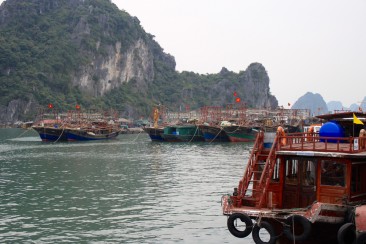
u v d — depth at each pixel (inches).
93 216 989.2
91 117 5280.5
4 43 7455.7
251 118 4320.9
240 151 2568.9
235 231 647.1
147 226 906.7
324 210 603.2
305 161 673.6
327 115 832.9
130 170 1747.0
